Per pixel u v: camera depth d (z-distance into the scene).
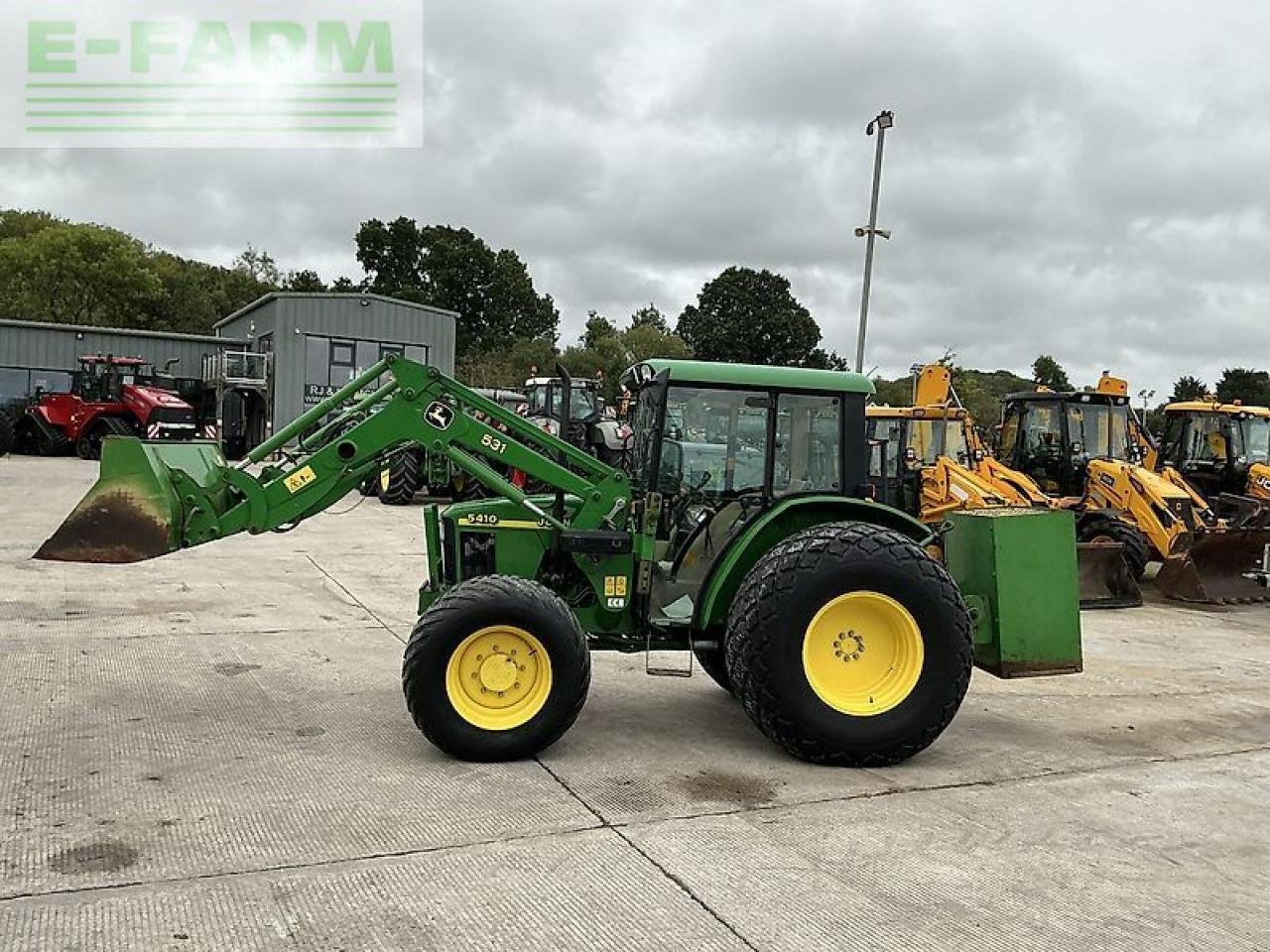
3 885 3.30
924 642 4.83
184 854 3.58
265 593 8.94
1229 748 5.39
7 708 5.32
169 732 5.02
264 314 30.73
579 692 4.79
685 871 3.58
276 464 5.63
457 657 4.68
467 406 5.69
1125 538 11.01
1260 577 10.22
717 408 5.46
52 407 26.12
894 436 13.75
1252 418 14.21
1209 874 3.74
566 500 5.68
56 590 8.60
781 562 4.81
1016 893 3.50
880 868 3.67
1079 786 4.68
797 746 4.79
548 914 3.21
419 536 13.31
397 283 64.00
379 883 3.40
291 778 4.41
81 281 50.94
